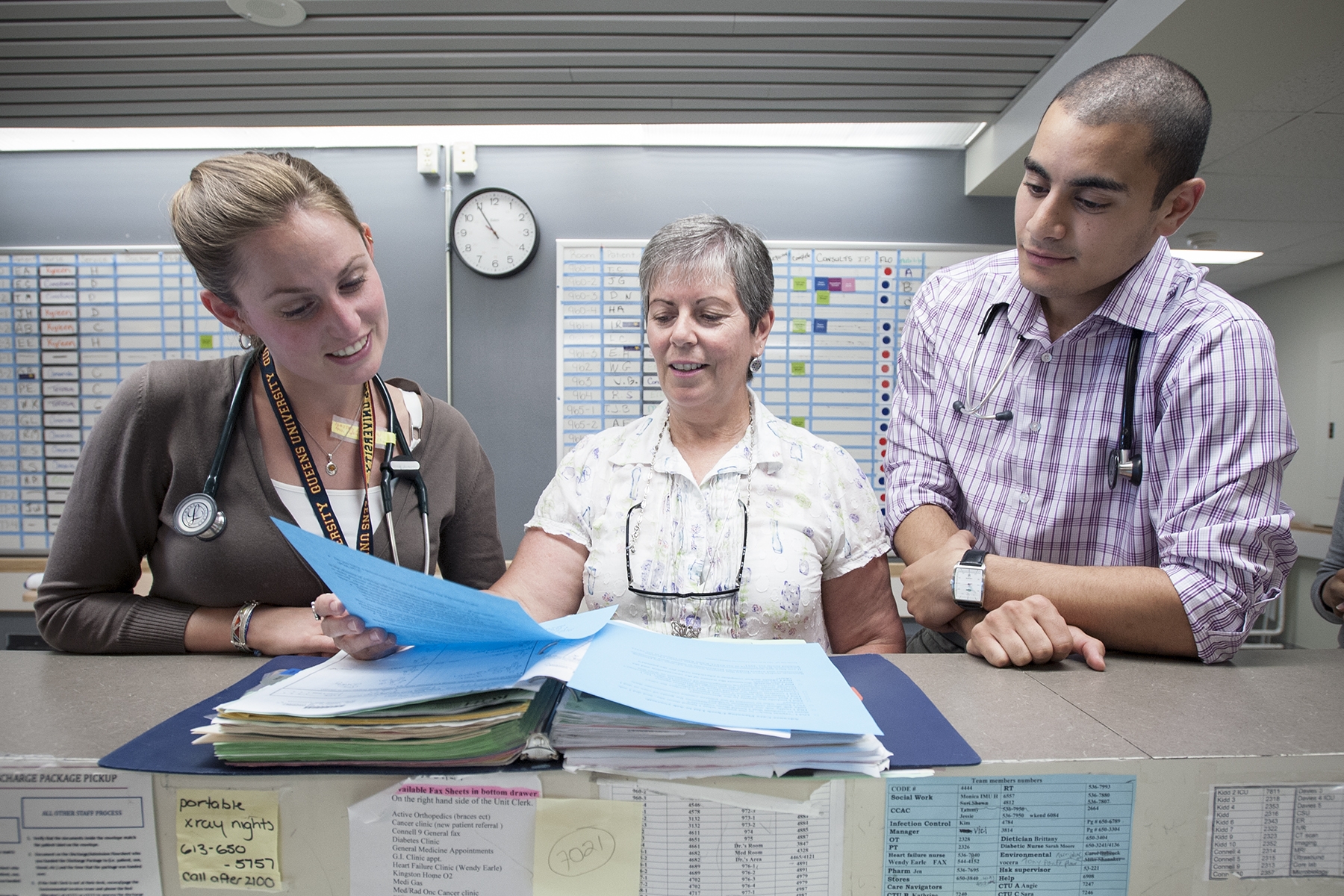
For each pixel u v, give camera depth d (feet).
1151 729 1.93
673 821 1.69
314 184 2.49
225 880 1.72
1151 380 2.98
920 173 8.34
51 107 6.85
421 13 5.50
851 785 1.70
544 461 8.34
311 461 2.98
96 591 2.84
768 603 3.05
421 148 7.98
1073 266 2.74
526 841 1.69
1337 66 5.70
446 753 1.62
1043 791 1.73
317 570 1.75
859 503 3.33
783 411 8.43
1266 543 2.64
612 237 8.28
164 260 8.14
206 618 2.72
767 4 5.45
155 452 2.84
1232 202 9.28
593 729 1.64
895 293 8.35
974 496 3.49
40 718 1.98
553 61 6.20
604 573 3.16
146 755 1.74
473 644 2.05
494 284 8.25
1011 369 3.39
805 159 8.31
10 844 1.72
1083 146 2.47
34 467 8.25
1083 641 2.53
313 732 1.63
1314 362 13.57
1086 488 3.20
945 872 1.74
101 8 5.38
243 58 6.08
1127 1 5.17
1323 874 1.79
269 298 2.43
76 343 8.20
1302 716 2.04
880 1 5.42
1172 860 1.77
